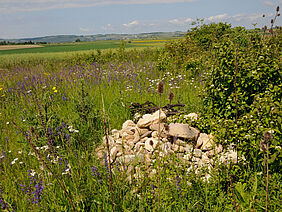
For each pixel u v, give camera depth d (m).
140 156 3.71
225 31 13.46
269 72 4.14
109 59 16.59
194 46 13.14
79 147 4.24
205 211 2.71
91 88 7.60
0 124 5.54
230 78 4.32
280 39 5.20
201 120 4.69
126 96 6.84
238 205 2.67
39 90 7.00
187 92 7.52
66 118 5.03
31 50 64.81
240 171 3.22
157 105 6.16
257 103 3.67
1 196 2.51
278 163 3.15
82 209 2.62
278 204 2.54
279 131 3.15
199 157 3.79
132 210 2.62
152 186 2.81
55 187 2.95
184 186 2.89
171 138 4.15
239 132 3.65
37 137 3.89
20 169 3.69
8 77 10.37
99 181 2.98
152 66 11.70
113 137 4.73
